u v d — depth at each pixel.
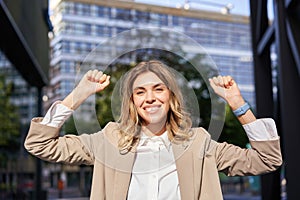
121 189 1.42
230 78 1.53
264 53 6.63
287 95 4.60
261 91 6.64
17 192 9.12
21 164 9.54
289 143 4.54
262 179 6.38
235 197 19.39
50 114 1.48
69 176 26.23
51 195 22.89
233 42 17.25
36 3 8.95
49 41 11.16
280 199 6.25
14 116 9.02
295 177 4.50
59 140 1.50
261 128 1.46
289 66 4.64
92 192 1.42
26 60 8.54
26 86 10.26
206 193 1.43
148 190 1.43
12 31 6.66
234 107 1.50
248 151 1.50
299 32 4.50
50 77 11.55
